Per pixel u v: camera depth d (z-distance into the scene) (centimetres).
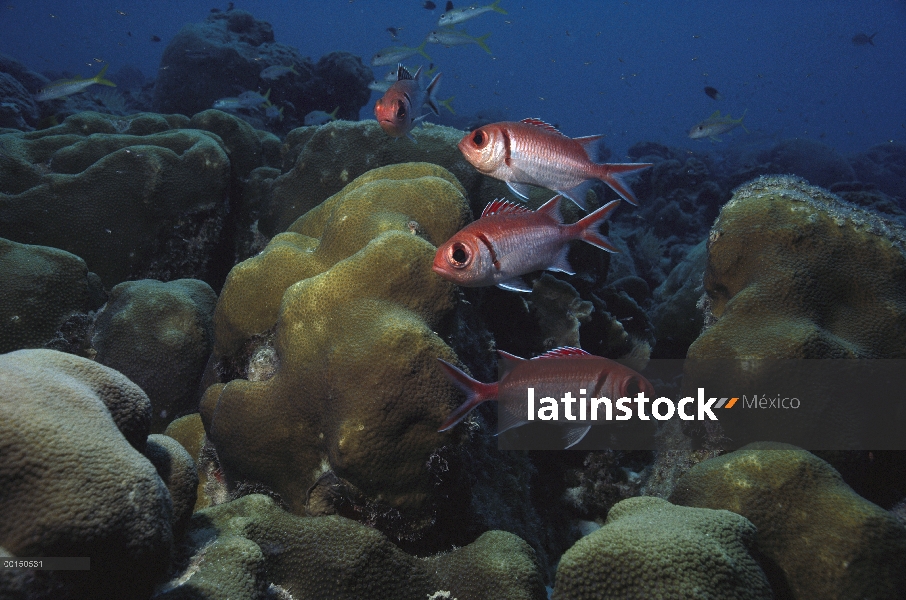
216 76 1248
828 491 236
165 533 161
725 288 372
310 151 521
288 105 1271
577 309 512
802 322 311
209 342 414
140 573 153
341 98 1352
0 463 133
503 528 315
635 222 1352
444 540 274
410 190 352
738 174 1553
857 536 220
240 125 620
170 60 1280
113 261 471
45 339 376
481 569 242
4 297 364
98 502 140
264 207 547
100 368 187
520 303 467
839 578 219
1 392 144
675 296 689
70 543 134
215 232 517
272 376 298
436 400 253
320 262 340
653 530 204
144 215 480
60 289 387
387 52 866
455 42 846
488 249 232
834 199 370
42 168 503
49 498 134
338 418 255
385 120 338
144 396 197
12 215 446
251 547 209
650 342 648
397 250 294
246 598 190
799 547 231
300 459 284
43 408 147
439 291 297
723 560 190
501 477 350
